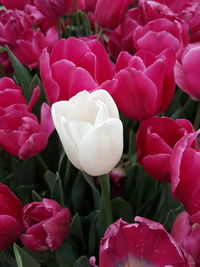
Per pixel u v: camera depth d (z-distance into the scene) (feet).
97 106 1.42
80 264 1.82
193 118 2.47
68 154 1.46
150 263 1.39
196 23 2.36
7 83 1.99
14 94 1.91
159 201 2.02
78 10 2.83
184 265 1.33
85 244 2.02
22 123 1.82
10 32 2.41
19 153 1.82
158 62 1.65
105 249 1.32
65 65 1.65
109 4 2.25
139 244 1.38
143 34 2.14
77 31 2.72
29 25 2.52
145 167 1.60
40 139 1.80
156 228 1.34
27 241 1.69
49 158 2.22
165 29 2.13
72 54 1.78
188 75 1.87
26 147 1.80
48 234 1.68
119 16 2.31
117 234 1.37
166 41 2.05
